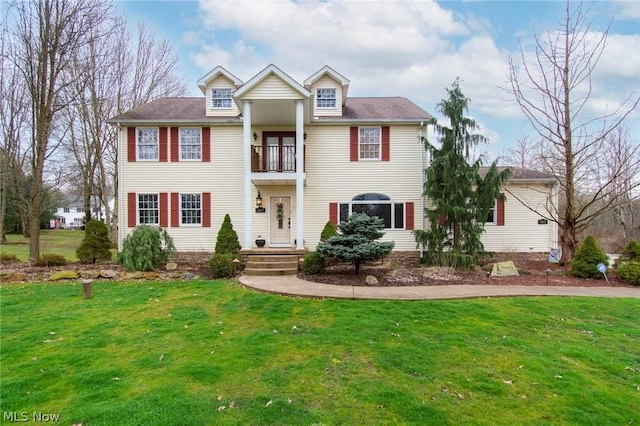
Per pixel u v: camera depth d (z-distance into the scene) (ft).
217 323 21.09
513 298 26.14
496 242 47.70
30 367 15.28
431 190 40.45
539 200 47.62
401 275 33.68
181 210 47.11
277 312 22.71
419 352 16.56
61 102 50.42
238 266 37.17
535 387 13.65
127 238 37.50
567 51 38.22
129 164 46.73
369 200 47.16
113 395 12.94
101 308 24.64
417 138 46.96
